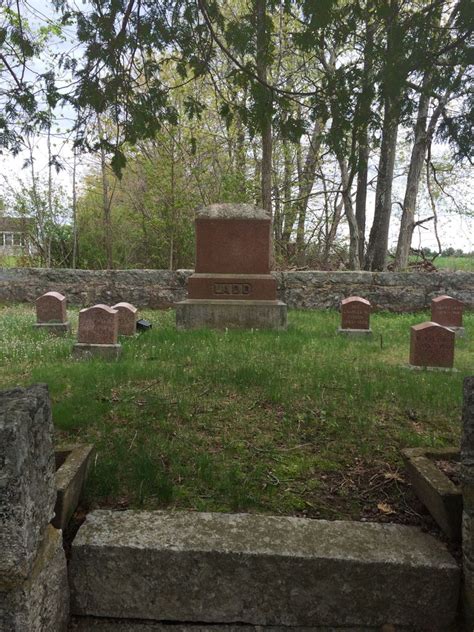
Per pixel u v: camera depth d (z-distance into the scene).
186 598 2.30
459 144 4.13
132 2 3.90
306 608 2.29
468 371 5.62
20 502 1.80
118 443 3.38
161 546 2.29
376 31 4.09
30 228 16.75
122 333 7.69
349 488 3.00
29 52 4.34
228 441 3.51
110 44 4.20
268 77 13.86
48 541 2.14
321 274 11.74
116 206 19.77
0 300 11.75
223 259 8.57
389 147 15.07
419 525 2.64
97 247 18.75
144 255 19.69
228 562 2.27
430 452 3.13
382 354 6.54
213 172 17.44
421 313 11.48
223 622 2.32
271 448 3.43
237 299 8.50
